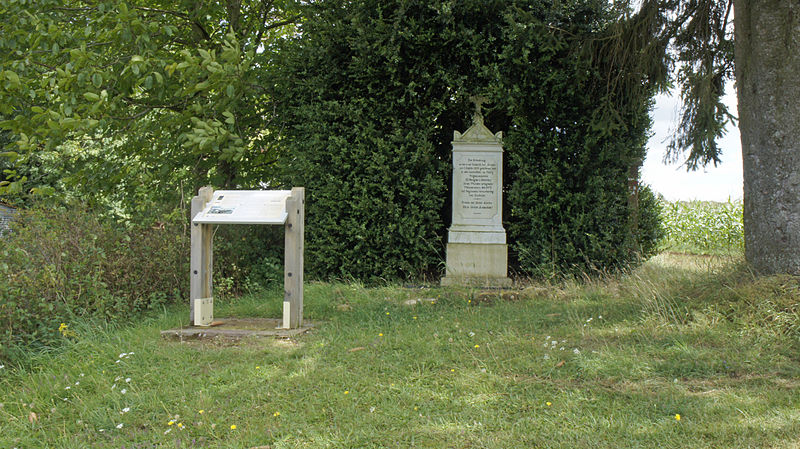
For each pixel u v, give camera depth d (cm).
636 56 850
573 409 388
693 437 341
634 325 595
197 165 1017
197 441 352
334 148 918
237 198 647
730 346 512
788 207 612
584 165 890
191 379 460
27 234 659
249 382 451
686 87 823
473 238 921
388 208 898
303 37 998
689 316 595
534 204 919
